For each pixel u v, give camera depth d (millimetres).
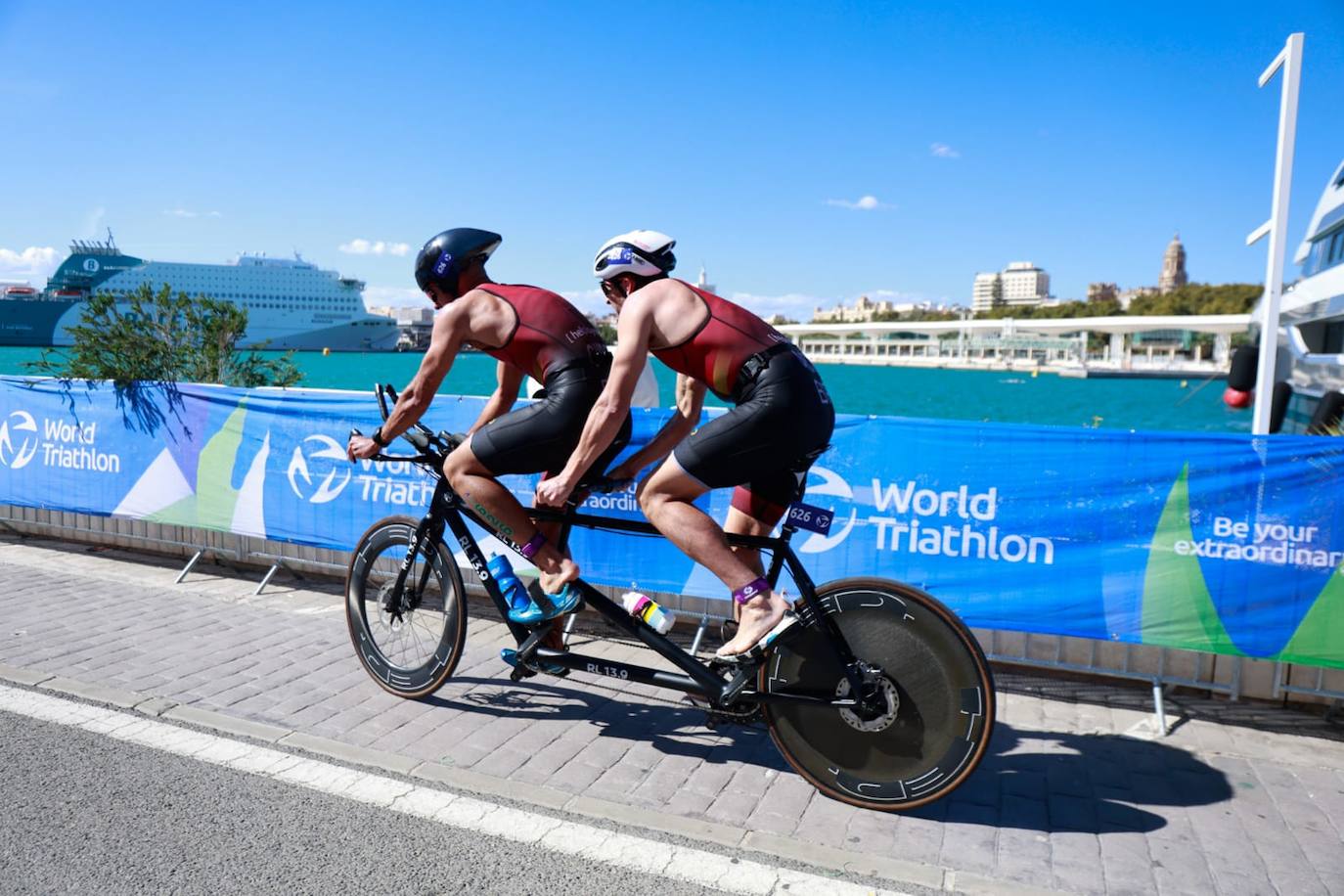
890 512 4008
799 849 2596
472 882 2398
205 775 3012
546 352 3203
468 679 3965
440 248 3363
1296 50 4977
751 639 2791
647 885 2406
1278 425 6543
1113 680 4027
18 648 4262
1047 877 2463
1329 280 6770
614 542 4504
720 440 2697
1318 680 3674
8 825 2664
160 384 5707
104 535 6250
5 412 6328
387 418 3541
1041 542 3797
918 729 2789
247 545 5707
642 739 3383
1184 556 3621
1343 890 2402
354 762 3125
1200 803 2908
